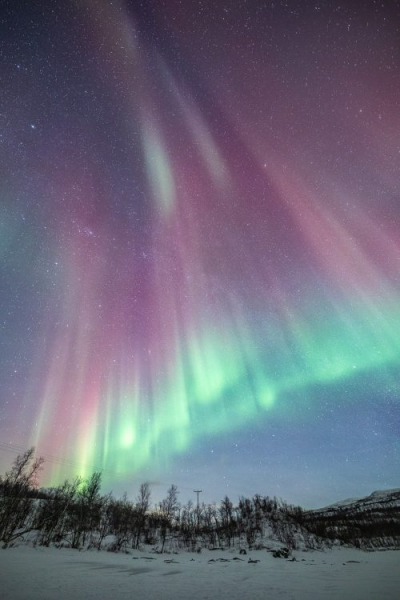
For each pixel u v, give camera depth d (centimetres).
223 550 6925
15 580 2048
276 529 9319
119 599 1641
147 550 6006
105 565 3372
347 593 2052
